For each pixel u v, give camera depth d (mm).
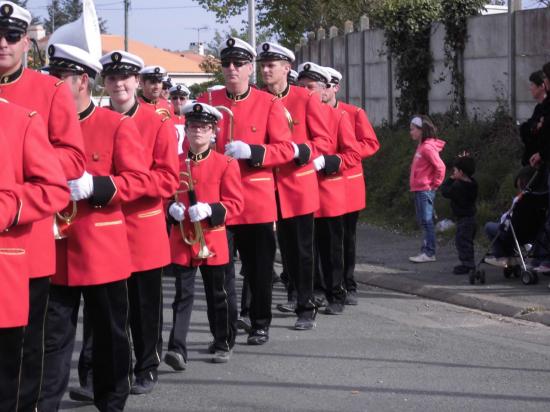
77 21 7785
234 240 10062
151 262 8047
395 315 11359
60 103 6660
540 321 10820
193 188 8859
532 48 18172
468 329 10562
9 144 5578
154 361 8266
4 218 5266
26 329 6125
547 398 7945
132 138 7375
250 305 10055
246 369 9000
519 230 12305
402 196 18938
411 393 8125
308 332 10500
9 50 6383
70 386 8602
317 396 8094
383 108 24156
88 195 6973
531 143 12219
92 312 7203
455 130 19344
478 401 7867
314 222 11172
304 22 32938
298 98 10562
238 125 9727
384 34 23141
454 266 13906
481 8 20641
